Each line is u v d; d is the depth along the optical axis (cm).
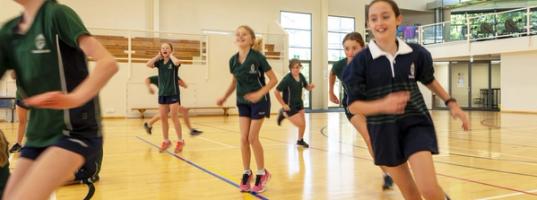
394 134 215
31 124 165
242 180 376
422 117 219
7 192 157
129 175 445
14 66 162
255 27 1738
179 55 1451
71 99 136
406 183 224
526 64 1533
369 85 224
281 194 364
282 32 1561
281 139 779
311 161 532
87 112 165
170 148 655
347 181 416
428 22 2220
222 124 1125
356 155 582
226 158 560
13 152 547
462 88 1925
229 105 1470
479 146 670
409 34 1769
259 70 361
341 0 1956
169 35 1484
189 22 1616
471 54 1593
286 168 485
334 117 1400
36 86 157
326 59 1888
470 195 355
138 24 1523
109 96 1320
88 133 165
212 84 1445
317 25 1883
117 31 1446
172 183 408
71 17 153
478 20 1577
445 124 1106
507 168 481
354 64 224
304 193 368
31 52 154
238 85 370
